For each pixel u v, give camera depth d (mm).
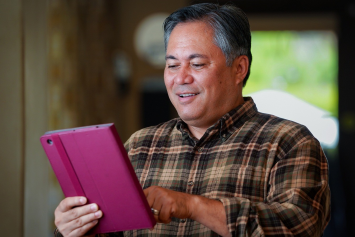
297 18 9820
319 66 9852
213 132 2771
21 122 4293
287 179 2455
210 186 2656
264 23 9914
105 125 2062
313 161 2512
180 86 2750
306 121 9742
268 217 2244
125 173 2062
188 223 2613
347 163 9539
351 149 9602
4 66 4266
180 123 2949
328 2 9508
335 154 9633
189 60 2734
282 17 9859
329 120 9680
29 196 5223
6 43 4262
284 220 2254
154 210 2164
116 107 8961
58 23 6379
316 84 9867
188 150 2832
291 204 2307
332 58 9805
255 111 2965
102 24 8289
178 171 2795
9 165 4297
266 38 9945
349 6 9539
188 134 2869
